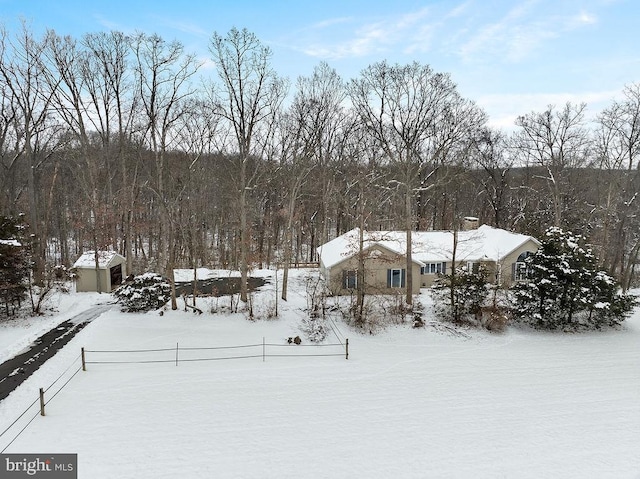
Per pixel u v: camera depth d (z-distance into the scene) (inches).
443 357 749.3
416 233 1273.4
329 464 441.1
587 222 1581.0
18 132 1211.2
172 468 425.1
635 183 1553.9
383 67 1083.3
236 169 1077.8
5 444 452.1
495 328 880.3
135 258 1710.1
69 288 1171.9
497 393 611.8
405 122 971.3
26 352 696.4
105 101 1240.8
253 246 1713.8
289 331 842.8
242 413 535.8
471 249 1197.1
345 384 629.6
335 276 1097.4
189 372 651.5
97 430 484.4
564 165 1450.5
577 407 574.9
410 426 517.0
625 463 452.4
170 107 1003.9
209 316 904.9
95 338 760.3
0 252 823.1
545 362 733.3
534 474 432.8
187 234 1665.8
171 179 1274.6
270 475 421.1
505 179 1847.9
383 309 960.3
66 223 1664.6
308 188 1582.2
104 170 1485.0
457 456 459.5
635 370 704.4
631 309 911.7
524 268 1018.1
